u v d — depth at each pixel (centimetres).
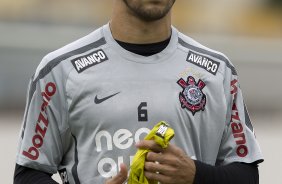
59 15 5356
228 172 998
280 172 2208
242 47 4700
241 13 6372
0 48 4000
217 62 1037
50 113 1003
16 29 4191
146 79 996
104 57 1008
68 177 1002
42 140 1004
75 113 991
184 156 941
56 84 1002
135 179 938
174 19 6122
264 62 4472
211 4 6284
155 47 1011
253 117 3725
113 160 973
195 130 998
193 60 1023
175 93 995
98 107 982
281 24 6425
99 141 980
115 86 990
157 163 931
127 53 1006
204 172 959
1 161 2117
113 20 1023
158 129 928
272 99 4306
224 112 1019
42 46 4175
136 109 980
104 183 972
